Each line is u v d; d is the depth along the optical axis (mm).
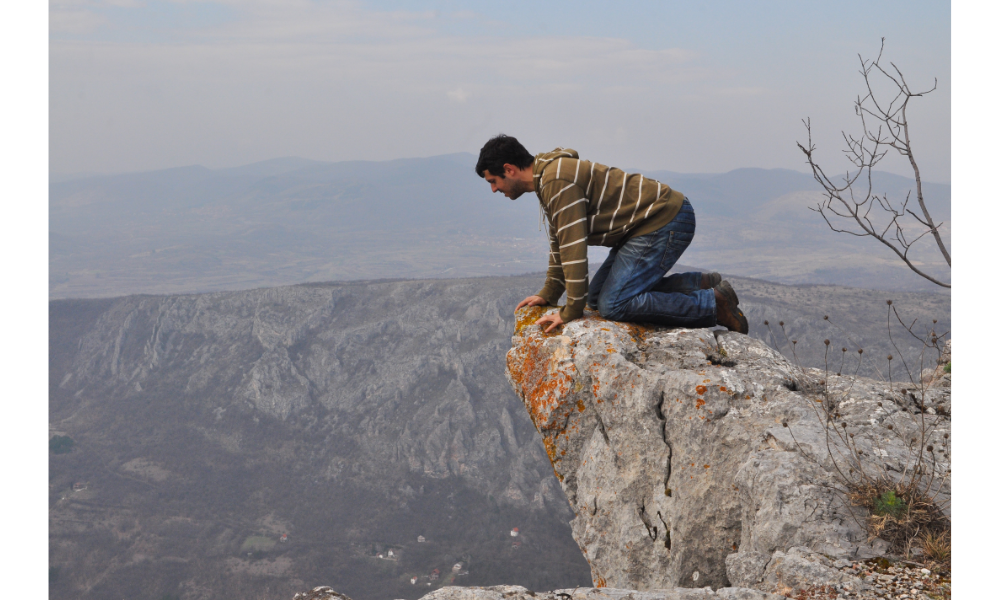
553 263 4539
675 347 4090
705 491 3420
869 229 2529
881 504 2543
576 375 4082
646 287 4148
